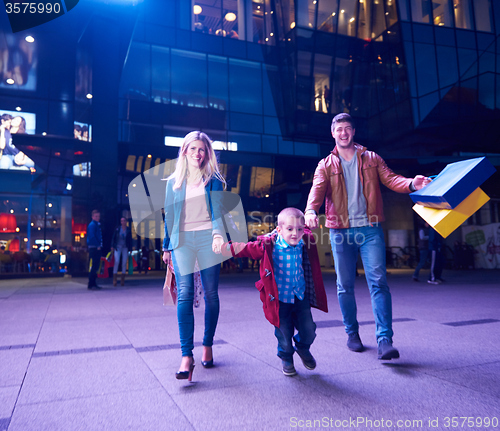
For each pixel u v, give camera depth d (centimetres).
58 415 186
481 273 1353
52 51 1527
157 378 243
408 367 255
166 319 477
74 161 1409
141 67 1705
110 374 252
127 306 608
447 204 220
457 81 1938
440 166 1928
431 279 965
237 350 313
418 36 1916
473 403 191
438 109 1916
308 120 1914
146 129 1677
